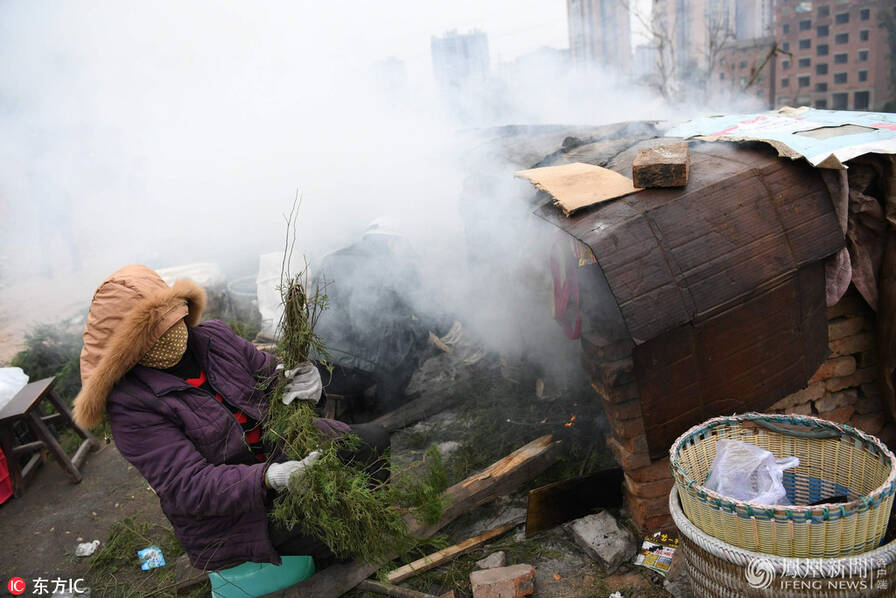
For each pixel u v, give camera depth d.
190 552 2.05
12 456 3.44
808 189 2.17
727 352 2.10
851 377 2.61
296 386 2.15
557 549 2.44
